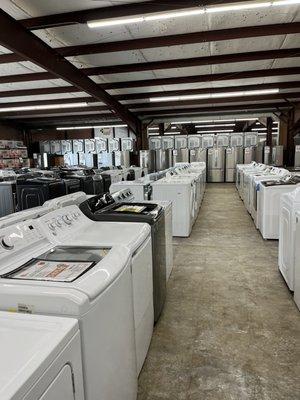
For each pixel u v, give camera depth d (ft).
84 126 43.01
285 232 9.77
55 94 25.79
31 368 2.36
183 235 15.69
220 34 13.97
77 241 5.73
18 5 11.37
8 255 4.65
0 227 5.18
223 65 19.88
